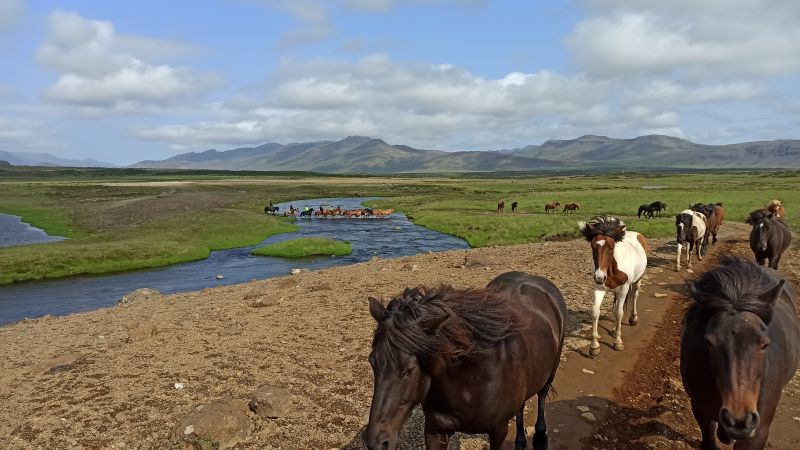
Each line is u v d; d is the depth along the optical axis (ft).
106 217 170.40
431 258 61.67
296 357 27.96
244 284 54.95
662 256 58.65
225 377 25.44
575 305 36.94
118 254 96.17
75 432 20.18
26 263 87.35
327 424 20.34
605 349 28.45
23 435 20.03
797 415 20.86
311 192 319.06
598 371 25.40
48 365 27.66
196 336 32.73
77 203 223.51
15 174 535.60
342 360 27.32
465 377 12.31
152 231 129.70
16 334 37.76
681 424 20.02
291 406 21.66
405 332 10.98
